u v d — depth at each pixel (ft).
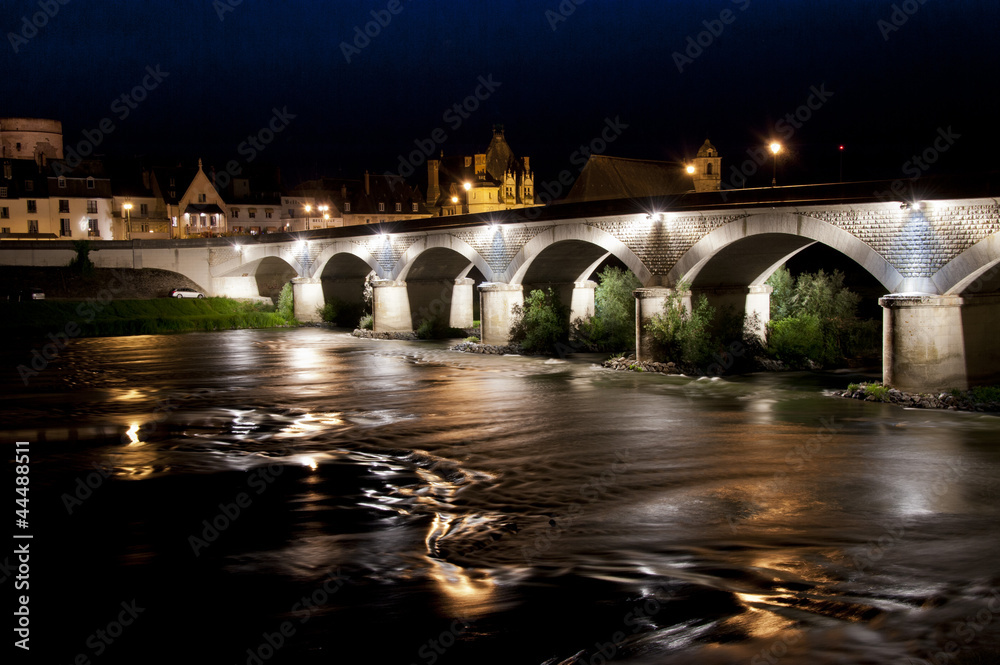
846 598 45.11
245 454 83.25
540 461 78.74
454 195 420.36
